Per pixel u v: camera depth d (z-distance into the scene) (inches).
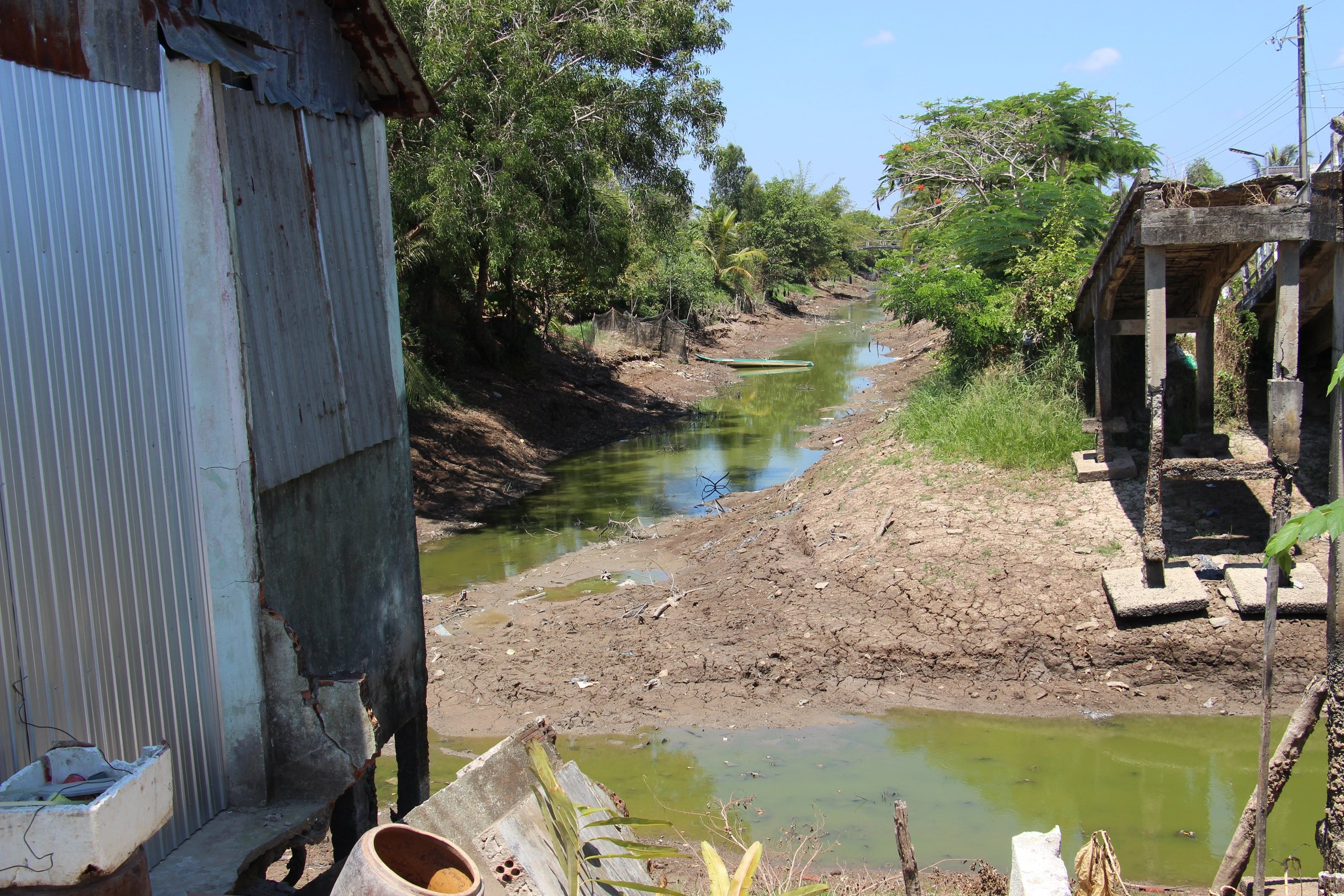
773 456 845.2
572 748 362.3
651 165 836.6
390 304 272.2
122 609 163.3
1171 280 466.6
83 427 156.6
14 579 141.1
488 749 362.9
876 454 594.9
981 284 692.1
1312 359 512.7
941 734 364.8
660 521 655.1
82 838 116.3
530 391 1027.9
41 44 151.6
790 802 321.7
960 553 448.8
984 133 948.0
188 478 183.2
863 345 1722.4
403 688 270.4
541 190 746.8
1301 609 375.9
